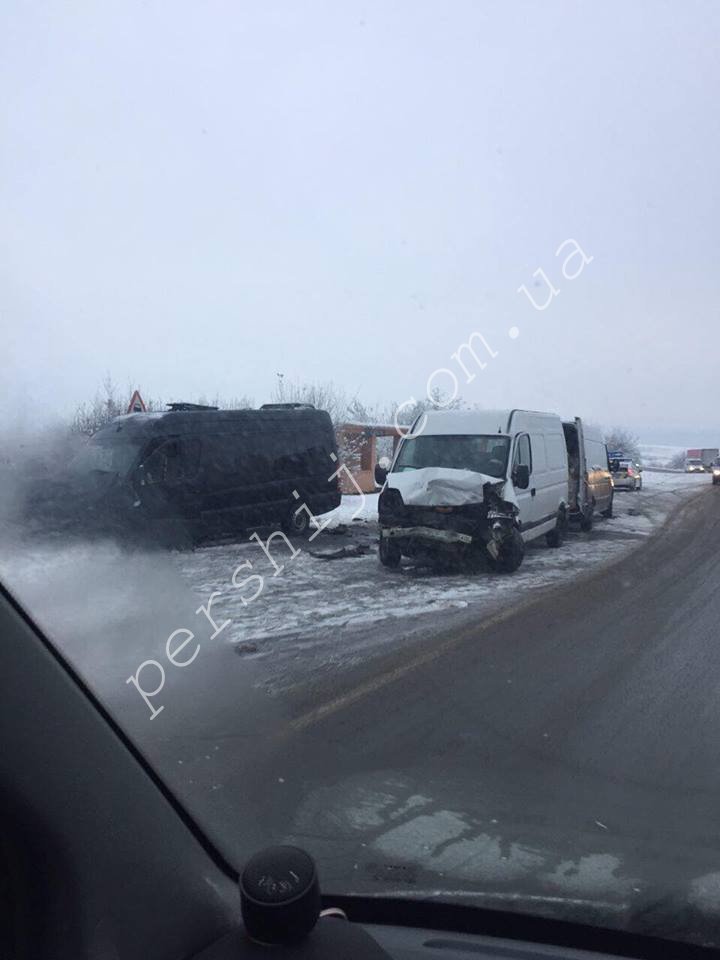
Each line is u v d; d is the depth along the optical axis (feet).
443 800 12.72
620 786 13.92
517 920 8.06
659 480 153.89
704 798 13.35
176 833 7.48
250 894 6.30
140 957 6.66
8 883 6.56
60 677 7.06
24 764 6.61
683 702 19.20
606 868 9.57
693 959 7.72
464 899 8.31
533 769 14.75
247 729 16.01
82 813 6.86
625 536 55.52
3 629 6.81
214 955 6.43
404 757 15.28
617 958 7.77
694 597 32.58
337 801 12.37
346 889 8.72
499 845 10.41
